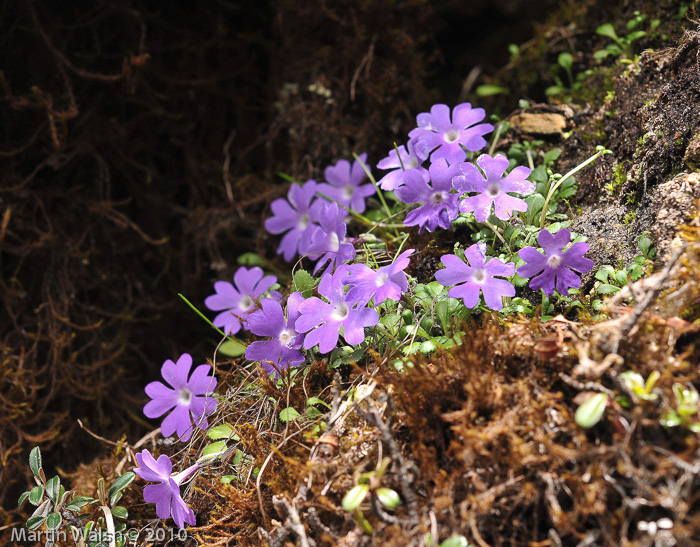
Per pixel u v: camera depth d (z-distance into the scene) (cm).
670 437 23
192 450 30
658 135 29
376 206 36
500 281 26
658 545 22
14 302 37
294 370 29
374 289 27
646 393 23
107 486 30
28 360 37
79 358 38
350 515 25
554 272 26
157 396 29
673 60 30
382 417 26
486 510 24
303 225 34
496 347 25
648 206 29
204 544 27
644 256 27
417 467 25
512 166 33
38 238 38
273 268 38
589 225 30
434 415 25
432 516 24
